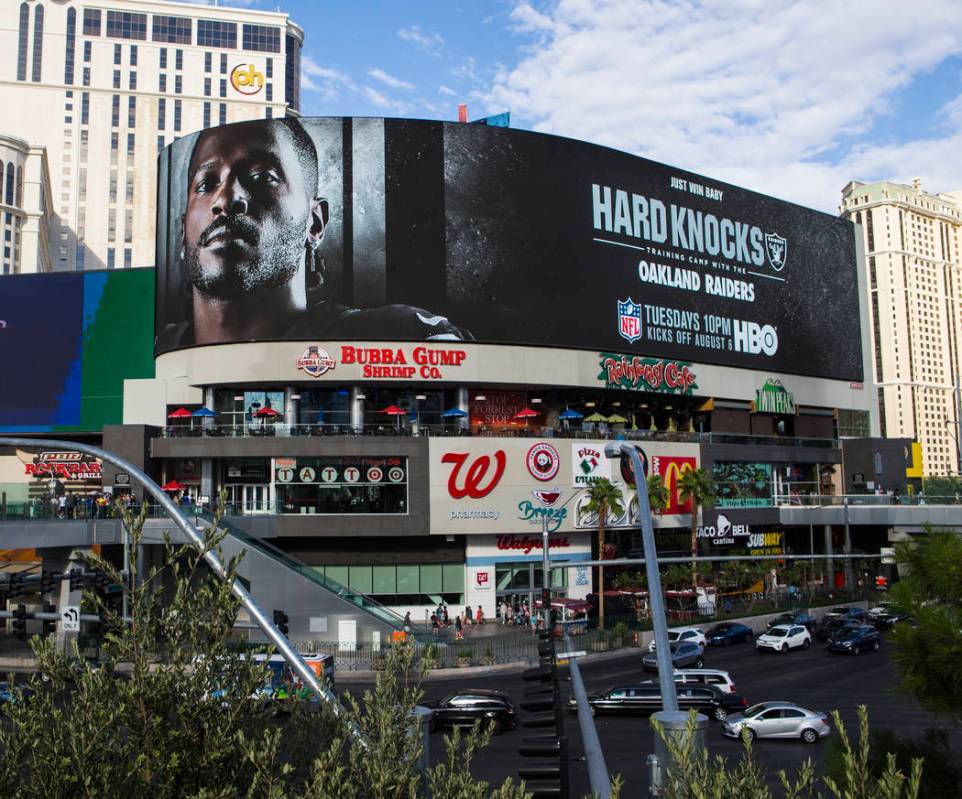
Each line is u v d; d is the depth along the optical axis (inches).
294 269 2684.5
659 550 3152.1
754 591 3211.1
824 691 1710.1
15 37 7578.7
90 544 2042.3
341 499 2657.5
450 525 2650.1
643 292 3169.3
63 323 3248.0
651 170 3262.8
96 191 7534.5
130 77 7696.9
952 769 557.0
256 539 2224.4
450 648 2150.6
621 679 1817.2
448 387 2847.0
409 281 2714.1
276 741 403.2
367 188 2719.0
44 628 1001.5
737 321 3503.9
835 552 3745.1
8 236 6688.0
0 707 419.2
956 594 536.1
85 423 3191.4
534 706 601.6
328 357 2667.3
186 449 2625.5
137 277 3250.5
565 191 2977.4
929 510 3184.1
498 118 3184.1
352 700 463.8
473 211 2797.7
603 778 407.5
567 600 2551.7
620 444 796.0
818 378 3853.3
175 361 2851.9
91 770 391.5
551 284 2901.1
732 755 1230.3
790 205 3821.4
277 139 2726.4
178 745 420.5
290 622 2146.9
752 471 3501.5
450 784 392.8
